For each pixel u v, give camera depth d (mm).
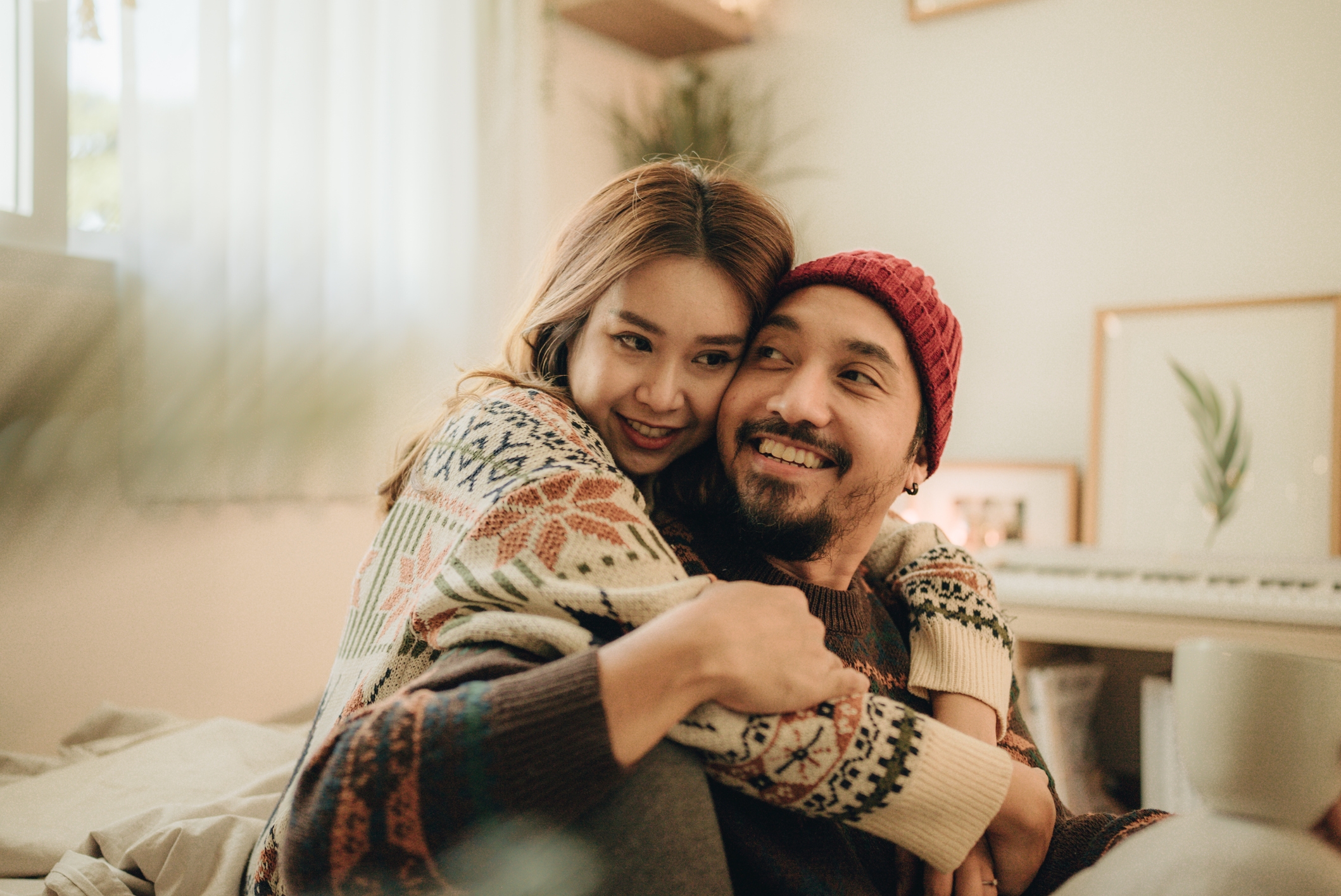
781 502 824
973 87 2385
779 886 670
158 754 1112
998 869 758
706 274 850
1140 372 2162
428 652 673
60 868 823
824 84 2570
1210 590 1521
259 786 992
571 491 665
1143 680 1838
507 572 614
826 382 826
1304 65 2033
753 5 2664
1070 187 2271
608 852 550
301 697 1812
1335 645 1313
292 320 1607
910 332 841
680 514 931
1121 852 570
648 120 2660
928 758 641
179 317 1137
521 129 2270
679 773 581
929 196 2436
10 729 1398
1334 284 2002
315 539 1844
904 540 1016
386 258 1954
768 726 604
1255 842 494
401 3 1990
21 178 1420
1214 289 2115
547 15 2320
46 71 1430
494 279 2164
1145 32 2189
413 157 2035
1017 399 2322
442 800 507
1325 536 1968
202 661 1642
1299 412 2006
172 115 1534
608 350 871
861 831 777
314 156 1777
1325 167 2014
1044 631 1532
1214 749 503
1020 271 2326
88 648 1480
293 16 1764
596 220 909
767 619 611
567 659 556
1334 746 485
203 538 1634
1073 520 2189
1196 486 2090
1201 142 2133
